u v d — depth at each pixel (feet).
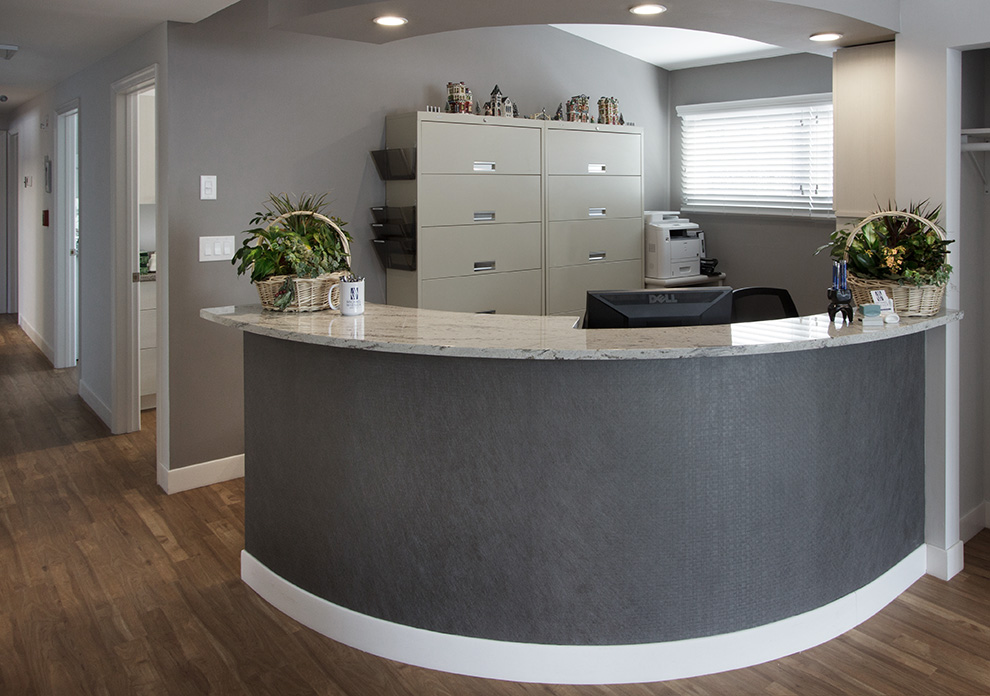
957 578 10.71
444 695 8.36
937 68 10.39
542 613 8.55
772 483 8.77
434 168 15.28
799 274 19.29
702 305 9.84
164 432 14.06
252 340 10.18
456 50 16.96
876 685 8.38
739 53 19.29
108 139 16.85
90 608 10.09
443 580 8.76
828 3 9.84
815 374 8.93
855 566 9.59
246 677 8.66
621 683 8.55
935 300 9.80
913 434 10.41
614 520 8.43
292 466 9.70
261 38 14.20
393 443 8.82
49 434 17.31
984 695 8.20
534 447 8.38
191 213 13.70
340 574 9.34
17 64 18.01
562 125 17.31
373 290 16.16
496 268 16.53
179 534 12.30
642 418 8.34
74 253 23.31
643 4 9.84
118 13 12.80
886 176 11.70
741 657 8.74
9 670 8.76
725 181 20.47
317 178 15.14
